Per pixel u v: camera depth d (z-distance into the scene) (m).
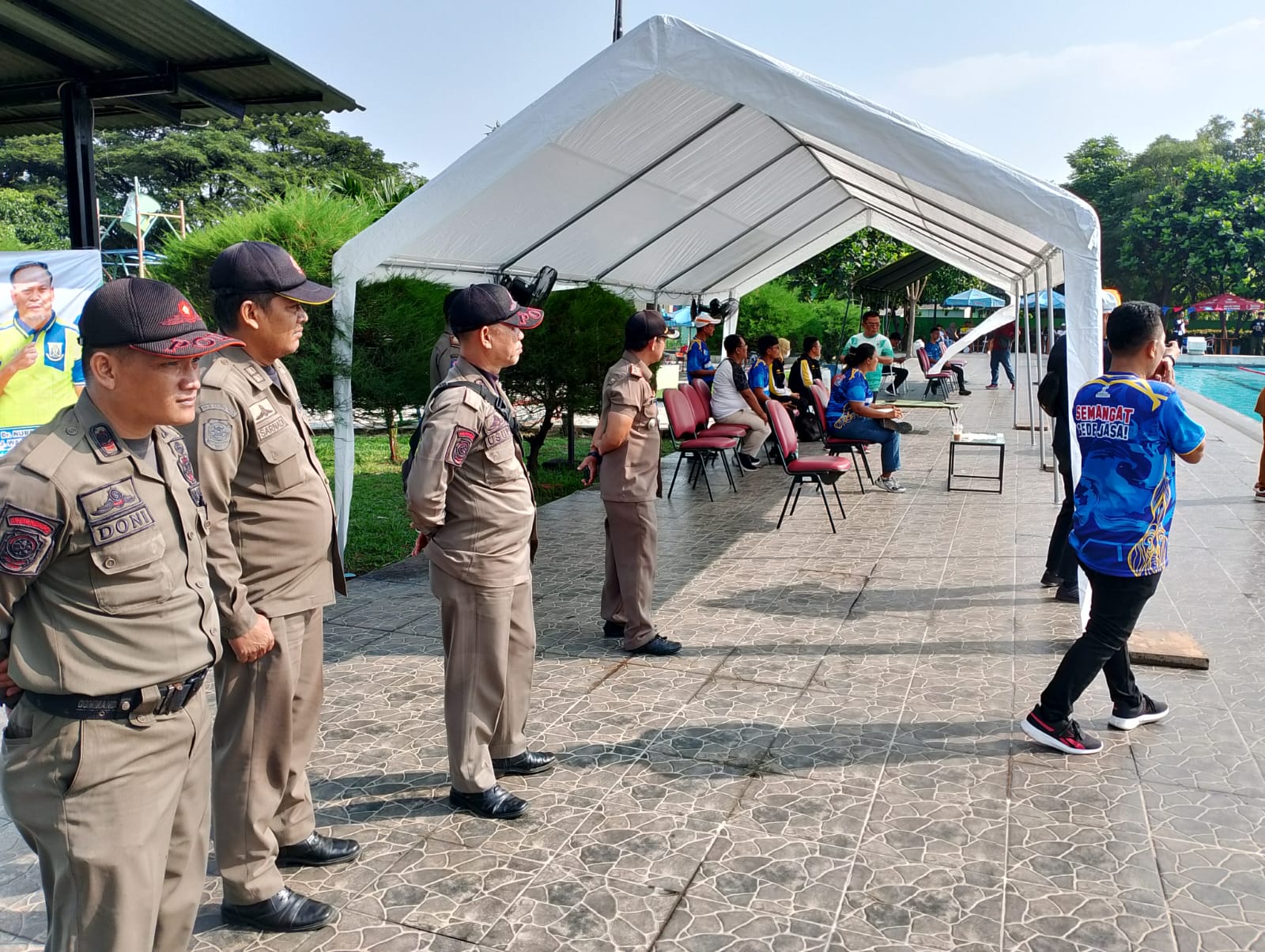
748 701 4.12
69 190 6.21
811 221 12.38
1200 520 7.51
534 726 3.88
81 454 1.77
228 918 2.63
